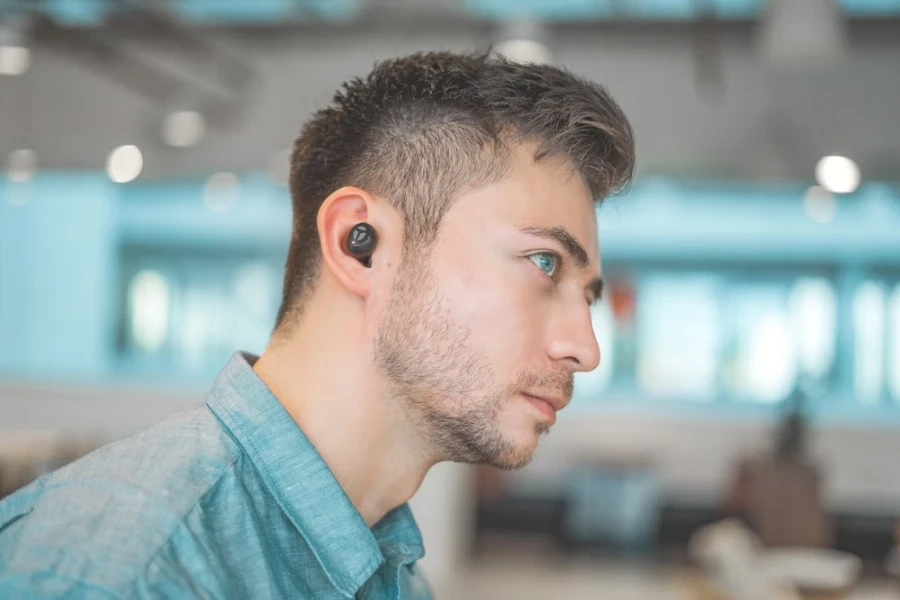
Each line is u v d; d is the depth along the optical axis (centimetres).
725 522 526
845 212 906
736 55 678
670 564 682
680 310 942
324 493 70
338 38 691
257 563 65
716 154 680
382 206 75
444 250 73
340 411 74
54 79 771
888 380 905
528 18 550
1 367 1005
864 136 666
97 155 766
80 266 1010
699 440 823
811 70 672
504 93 75
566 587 613
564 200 75
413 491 78
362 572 71
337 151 79
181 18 591
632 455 778
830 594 427
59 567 55
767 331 931
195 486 64
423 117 76
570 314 76
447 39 645
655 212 934
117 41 621
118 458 65
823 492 503
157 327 1005
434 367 73
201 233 995
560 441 834
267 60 714
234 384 73
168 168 750
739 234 927
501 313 73
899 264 902
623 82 684
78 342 1009
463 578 625
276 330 79
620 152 78
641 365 941
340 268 74
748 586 425
